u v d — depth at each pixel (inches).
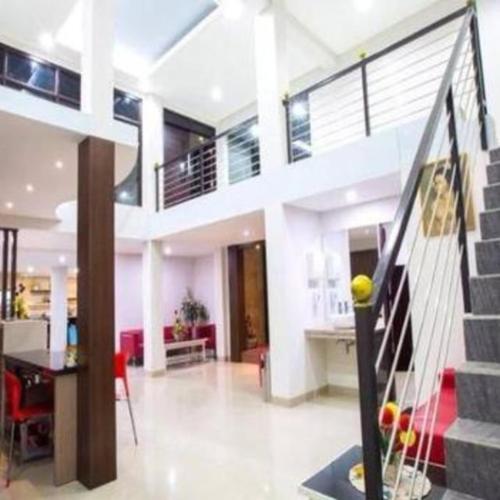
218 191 233.1
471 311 80.6
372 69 241.1
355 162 170.9
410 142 154.9
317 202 200.2
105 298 127.6
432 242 123.3
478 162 126.1
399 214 52.7
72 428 124.6
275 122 203.2
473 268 116.0
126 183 293.6
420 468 70.4
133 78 284.8
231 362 336.8
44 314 383.2
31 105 120.7
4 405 147.1
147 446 148.3
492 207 97.7
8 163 158.9
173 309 395.9
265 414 183.5
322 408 189.9
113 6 156.7
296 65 267.6
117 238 279.1
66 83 273.0
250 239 311.7
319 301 215.3
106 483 119.7
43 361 139.9
